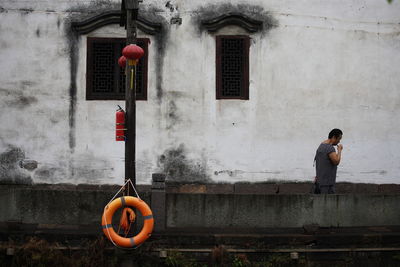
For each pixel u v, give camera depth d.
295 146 14.98
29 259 10.35
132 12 10.24
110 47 14.85
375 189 15.09
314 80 15.04
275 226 11.21
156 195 10.90
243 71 14.93
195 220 11.11
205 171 14.87
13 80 14.73
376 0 15.20
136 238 9.94
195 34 14.95
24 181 14.71
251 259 10.68
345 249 10.80
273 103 14.97
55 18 14.79
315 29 15.06
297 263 10.73
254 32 14.95
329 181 12.16
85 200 11.02
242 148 14.91
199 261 10.66
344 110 15.09
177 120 14.88
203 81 14.92
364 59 15.16
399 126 15.24
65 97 14.78
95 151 14.78
